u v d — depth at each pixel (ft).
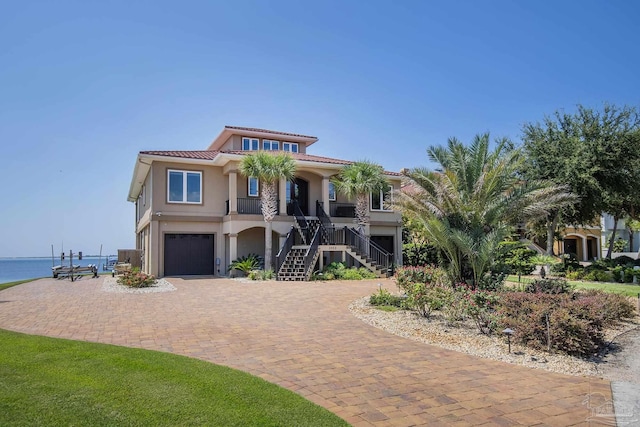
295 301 45.57
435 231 42.57
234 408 16.69
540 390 20.18
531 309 29.63
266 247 73.87
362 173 78.84
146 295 50.14
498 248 43.11
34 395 17.29
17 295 50.57
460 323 34.47
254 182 83.87
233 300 46.24
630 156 79.41
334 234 78.38
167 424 15.12
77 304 43.11
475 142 47.80
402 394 19.24
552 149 81.10
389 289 55.52
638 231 148.05
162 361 22.71
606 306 35.63
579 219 89.30
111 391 17.98
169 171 76.33
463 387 20.35
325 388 19.84
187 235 78.07
